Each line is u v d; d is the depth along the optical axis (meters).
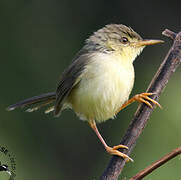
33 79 13.19
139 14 15.14
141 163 9.95
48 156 13.24
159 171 9.10
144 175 4.35
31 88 13.05
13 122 12.41
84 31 14.62
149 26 15.14
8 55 13.27
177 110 10.27
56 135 13.67
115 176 5.12
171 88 10.72
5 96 12.67
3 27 13.66
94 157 14.51
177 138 9.92
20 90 12.92
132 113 12.55
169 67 5.41
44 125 13.35
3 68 13.05
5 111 12.46
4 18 13.76
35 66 13.38
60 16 14.49
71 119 14.17
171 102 10.42
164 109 10.30
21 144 12.26
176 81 10.84
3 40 13.46
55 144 13.62
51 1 14.54
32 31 13.95
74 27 14.57
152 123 10.19
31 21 14.08
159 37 15.00
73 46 14.30
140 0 15.18
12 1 14.06
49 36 14.08
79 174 14.26
